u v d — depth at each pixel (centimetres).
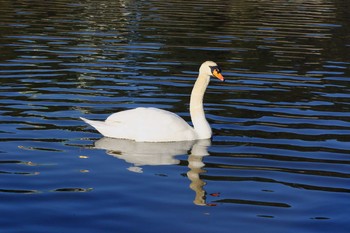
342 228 960
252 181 1155
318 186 1137
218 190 1106
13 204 1014
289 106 1725
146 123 1377
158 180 1145
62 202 1028
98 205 1022
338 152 1334
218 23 3462
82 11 3756
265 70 2238
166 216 987
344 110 1695
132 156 1273
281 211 1020
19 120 1490
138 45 2633
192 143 1377
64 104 1656
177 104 1712
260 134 1455
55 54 2362
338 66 2362
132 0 4538
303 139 1422
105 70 2111
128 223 956
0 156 1243
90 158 1251
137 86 1900
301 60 2461
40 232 916
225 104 1733
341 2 5006
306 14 4069
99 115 1562
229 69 2233
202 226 953
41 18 3359
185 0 4709
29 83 1886
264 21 3628
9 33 2808
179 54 2477
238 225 960
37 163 1212
